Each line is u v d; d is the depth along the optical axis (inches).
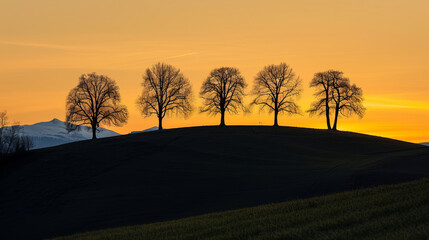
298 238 676.7
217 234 794.2
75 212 1764.3
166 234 860.6
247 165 2333.9
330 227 722.2
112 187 2047.2
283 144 2950.3
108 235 959.0
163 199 1808.6
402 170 1872.5
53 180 2262.6
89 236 1019.9
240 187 1882.4
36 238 1540.4
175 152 2701.8
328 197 1039.6
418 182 1040.2
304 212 880.3
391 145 3110.2
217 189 1884.8
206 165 2356.1
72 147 3063.5
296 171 2113.7
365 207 832.9
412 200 813.2
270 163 2381.9
